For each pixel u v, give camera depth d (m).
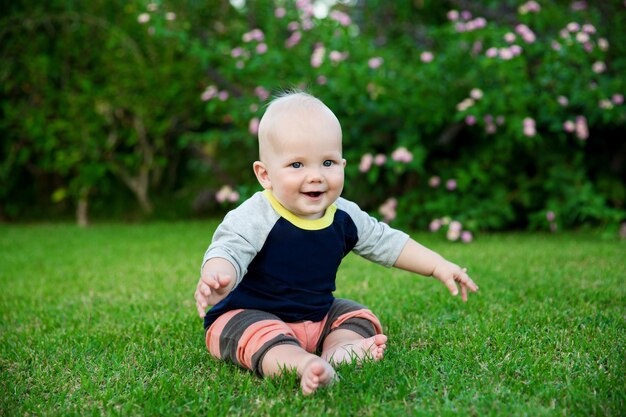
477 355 2.22
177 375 2.09
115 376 2.12
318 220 2.19
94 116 7.28
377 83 5.53
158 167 8.20
